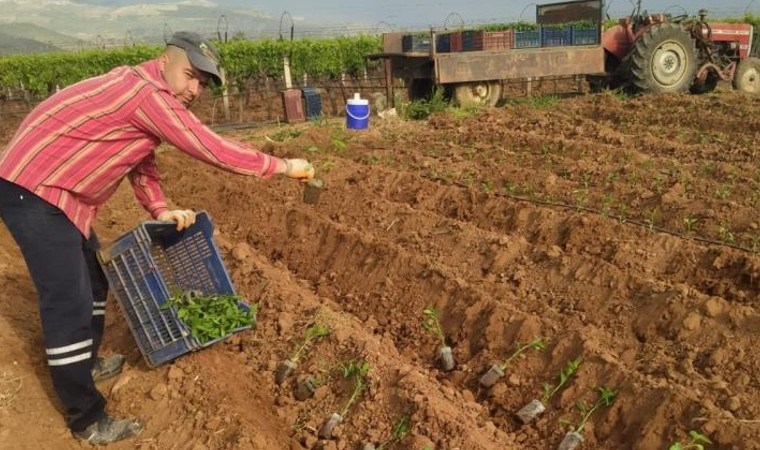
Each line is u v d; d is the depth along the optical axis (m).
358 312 5.60
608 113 11.15
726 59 15.02
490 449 3.76
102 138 3.41
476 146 9.32
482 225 6.76
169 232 4.52
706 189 6.84
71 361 3.59
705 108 10.92
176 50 3.56
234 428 3.87
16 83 16.47
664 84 13.55
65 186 3.42
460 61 12.48
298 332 4.79
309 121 14.04
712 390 3.99
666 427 3.79
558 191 7.11
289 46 17.06
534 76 13.06
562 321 4.86
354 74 18.72
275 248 6.76
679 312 4.62
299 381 4.41
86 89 3.39
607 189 7.07
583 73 13.47
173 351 4.32
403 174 7.84
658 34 13.27
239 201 7.72
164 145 10.55
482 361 4.72
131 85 3.41
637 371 4.29
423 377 4.39
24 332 4.78
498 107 13.11
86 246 4.05
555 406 4.22
